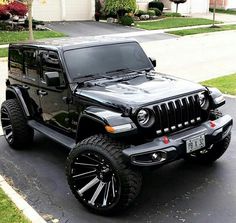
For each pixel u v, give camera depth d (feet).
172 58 52.75
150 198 16.22
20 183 17.97
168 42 68.95
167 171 18.60
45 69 18.45
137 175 14.17
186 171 18.53
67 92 17.15
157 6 109.29
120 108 14.70
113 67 18.40
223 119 16.97
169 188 17.01
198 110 16.28
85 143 14.79
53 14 96.32
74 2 97.96
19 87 21.27
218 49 60.18
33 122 20.25
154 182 17.56
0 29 75.92
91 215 15.24
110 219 14.89
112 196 14.58
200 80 38.24
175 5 119.75
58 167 19.53
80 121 15.81
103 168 14.64
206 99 16.76
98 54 18.42
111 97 15.34
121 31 81.56
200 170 18.62
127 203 14.34
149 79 17.67
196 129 15.83
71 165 15.30
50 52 18.01
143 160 14.06
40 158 20.66
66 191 17.16
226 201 15.89
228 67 45.32
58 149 21.80
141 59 19.66
